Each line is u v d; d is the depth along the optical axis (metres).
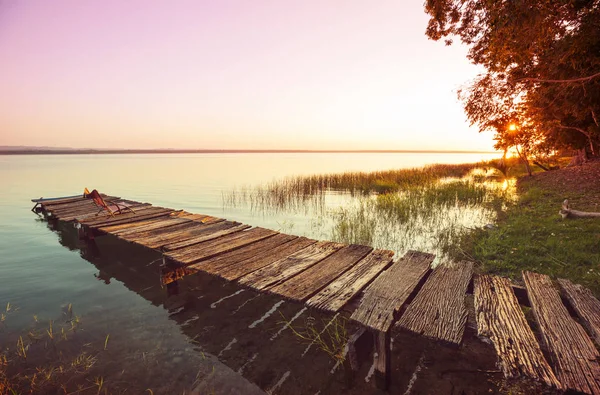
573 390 2.39
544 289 4.08
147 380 3.70
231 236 7.32
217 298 5.83
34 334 4.68
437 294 3.92
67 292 6.18
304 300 3.92
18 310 5.43
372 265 5.11
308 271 4.93
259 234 7.47
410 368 3.71
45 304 5.66
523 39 8.39
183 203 16.80
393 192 17.95
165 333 4.69
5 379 3.69
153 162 79.69
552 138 17.70
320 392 3.43
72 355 4.17
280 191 19.59
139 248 9.26
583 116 13.02
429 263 4.95
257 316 5.15
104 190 22.03
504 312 3.52
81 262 8.01
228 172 40.38
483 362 3.75
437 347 4.07
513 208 11.62
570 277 5.42
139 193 20.50
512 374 2.62
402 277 4.41
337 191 20.08
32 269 7.48
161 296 5.98
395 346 4.14
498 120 17.25
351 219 11.57
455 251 7.65
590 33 8.66
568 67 10.41
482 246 7.54
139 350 4.27
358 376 3.62
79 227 9.33
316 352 4.15
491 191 16.30
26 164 68.62
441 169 31.23
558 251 6.55
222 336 4.59
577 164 19.81
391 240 8.99
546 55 10.47
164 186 24.36
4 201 17.75
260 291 4.27
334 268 5.04
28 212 14.88
